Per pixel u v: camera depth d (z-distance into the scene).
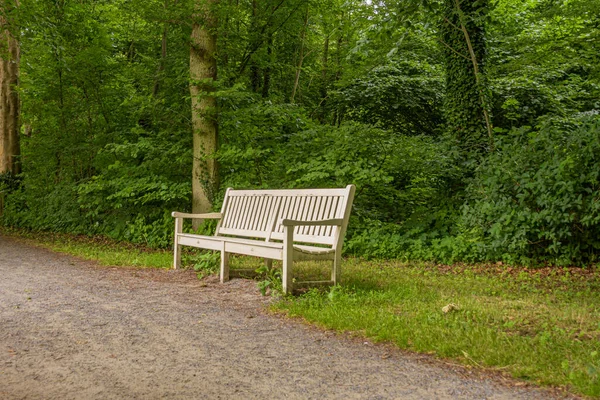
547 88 15.09
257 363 3.23
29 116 15.79
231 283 6.10
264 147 11.13
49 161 14.62
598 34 11.05
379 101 16.56
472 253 8.07
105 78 13.32
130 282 6.26
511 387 2.82
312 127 10.34
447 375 3.02
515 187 7.68
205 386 2.81
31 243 11.43
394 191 9.70
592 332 3.83
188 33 12.19
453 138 10.35
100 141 13.12
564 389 2.76
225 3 10.66
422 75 17.30
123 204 11.90
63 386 2.79
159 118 11.84
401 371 3.09
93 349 3.49
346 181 9.06
